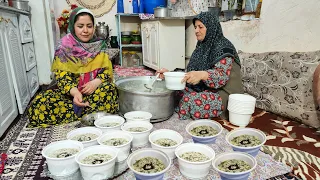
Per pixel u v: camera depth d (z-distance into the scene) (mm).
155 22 2934
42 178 973
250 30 1912
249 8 1918
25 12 2201
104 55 1688
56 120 1504
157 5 3342
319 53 1360
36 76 2523
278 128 1390
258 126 1428
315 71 1267
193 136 1081
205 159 921
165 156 888
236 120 1439
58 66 1516
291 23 1570
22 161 1104
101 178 861
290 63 1473
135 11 3572
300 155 1113
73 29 1556
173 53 2959
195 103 1492
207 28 1567
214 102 1529
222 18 2268
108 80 1678
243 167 870
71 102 1551
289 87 1465
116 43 3766
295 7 1529
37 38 2543
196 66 1679
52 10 2965
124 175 966
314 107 1341
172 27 2871
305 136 1285
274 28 1698
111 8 3807
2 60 1547
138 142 1144
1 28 1587
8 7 1703
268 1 1723
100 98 1526
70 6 3658
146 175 795
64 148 990
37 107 1465
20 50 2006
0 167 1032
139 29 3941
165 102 1464
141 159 916
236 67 1589
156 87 1620
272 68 1590
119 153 986
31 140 1310
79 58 1568
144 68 3594
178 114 1605
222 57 1475
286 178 976
